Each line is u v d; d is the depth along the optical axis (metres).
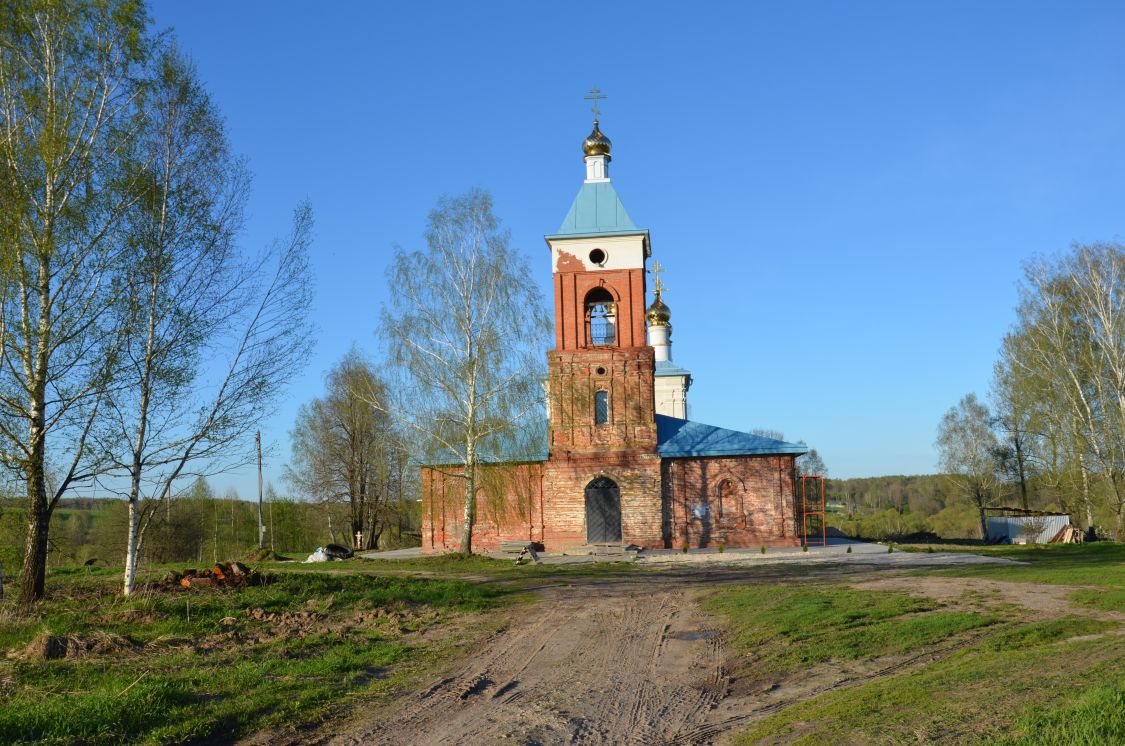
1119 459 46.66
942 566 28.22
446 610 20.02
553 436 41.47
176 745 9.27
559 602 21.17
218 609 18.09
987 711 8.70
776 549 39.47
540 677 12.94
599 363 41.53
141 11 19.36
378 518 63.50
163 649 14.14
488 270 35.84
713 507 40.81
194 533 56.03
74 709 9.76
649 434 41.00
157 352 19.47
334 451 57.91
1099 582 18.97
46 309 18.12
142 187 19.30
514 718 10.62
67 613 16.64
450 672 13.26
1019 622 14.48
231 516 70.44
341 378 58.41
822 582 23.36
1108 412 46.41
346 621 18.02
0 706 10.06
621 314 41.69
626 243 41.94
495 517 38.00
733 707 10.95
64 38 18.53
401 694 11.82
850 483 147.38
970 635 13.75
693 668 13.37
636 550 38.62
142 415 19.61
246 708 10.58
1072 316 48.31
